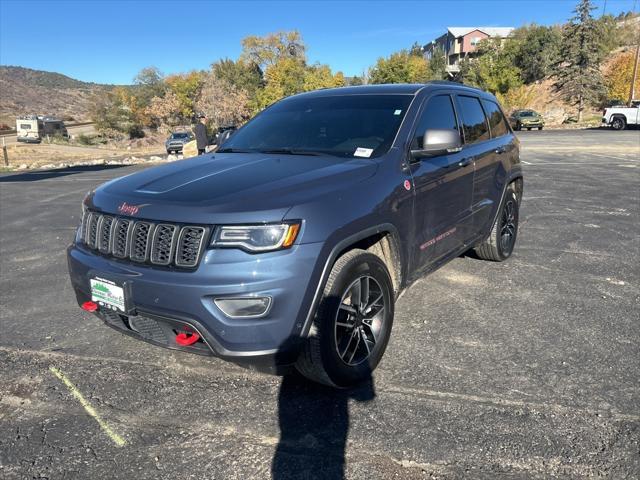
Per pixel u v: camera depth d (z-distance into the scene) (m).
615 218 7.71
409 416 2.74
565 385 3.01
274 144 3.83
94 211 3.02
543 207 8.63
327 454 2.46
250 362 2.57
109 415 2.82
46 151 46.72
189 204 2.63
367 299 3.05
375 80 70.31
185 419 2.77
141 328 2.88
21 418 2.81
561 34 57.91
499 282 4.82
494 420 2.69
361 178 3.05
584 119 47.53
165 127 75.94
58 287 4.98
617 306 4.21
